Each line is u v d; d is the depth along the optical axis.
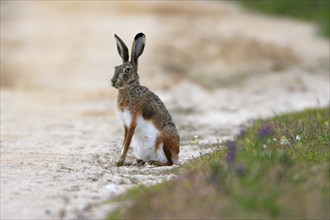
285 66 64.19
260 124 35.91
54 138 36.75
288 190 21.11
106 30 83.00
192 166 26.17
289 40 78.31
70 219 21.19
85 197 23.22
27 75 63.53
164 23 86.25
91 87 58.19
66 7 100.44
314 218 19.77
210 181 21.88
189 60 67.56
